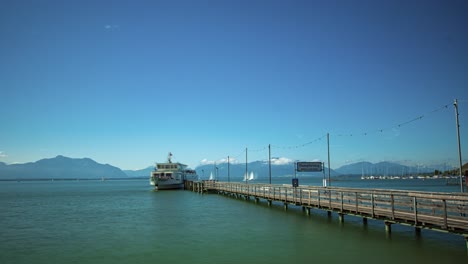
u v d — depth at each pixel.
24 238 26.88
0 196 86.00
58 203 61.28
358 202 28.23
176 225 31.75
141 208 48.78
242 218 34.94
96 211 45.94
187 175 109.56
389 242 22.09
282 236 25.14
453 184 116.44
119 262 19.58
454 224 18.08
